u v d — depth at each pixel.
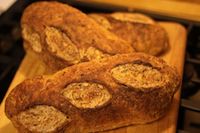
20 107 0.56
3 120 0.62
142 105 0.57
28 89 0.57
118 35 0.72
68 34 0.67
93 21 0.70
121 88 0.57
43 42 0.68
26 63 0.74
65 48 0.67
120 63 0.59
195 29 0.84
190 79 0.72
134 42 0.71
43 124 0.57
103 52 0.65
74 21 0.68
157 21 0.85
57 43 0.67
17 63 0.76
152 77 0.58
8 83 0.73
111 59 0.60
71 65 0.63
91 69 0.58
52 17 0.69
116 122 0.58
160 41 0.72
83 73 0.58
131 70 0.59
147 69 0.59
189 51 0.81
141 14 0.82
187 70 0.74
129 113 0.58
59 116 0.56
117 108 0.57
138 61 0.59
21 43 0.82
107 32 0.69
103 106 0.56
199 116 0.70
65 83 0.57
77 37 0.66
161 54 0.74
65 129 0.57
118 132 0.60
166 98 0.58
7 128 0.61
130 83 0.57
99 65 0.59
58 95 0.56
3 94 0.71
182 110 0.66
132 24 0.74
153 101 0.57
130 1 0.91
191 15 0.86
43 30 0.68
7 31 0.86
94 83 0.57
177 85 0.59
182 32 0.79
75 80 0.57
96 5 0.90
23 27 0.73
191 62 0.76
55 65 0.67
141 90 0.57
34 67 0.73
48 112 0.56
